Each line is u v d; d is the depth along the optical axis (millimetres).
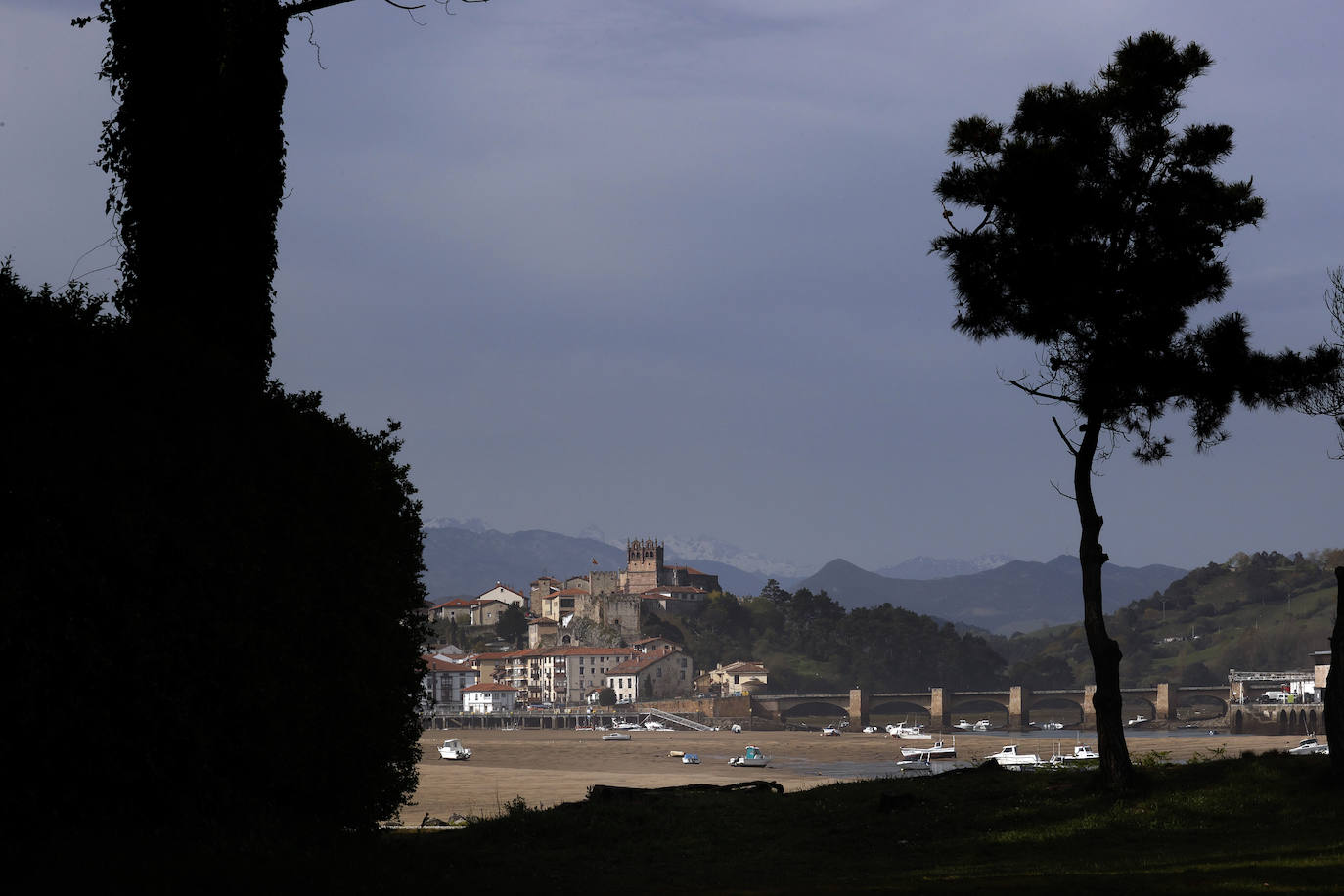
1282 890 37656
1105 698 63812
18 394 40406
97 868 37000
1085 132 65688
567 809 70000
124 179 56250
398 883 41406
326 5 59188
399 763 57906
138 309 48562
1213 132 65562
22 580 38812
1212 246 65750
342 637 51688
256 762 46438
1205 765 67438
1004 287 66438
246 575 45594
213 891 36625
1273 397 65250
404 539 58000
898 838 57594
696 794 74750
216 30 56594
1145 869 45531
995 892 39125
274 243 59375
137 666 41406
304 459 51531
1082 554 65625
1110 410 67250
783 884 45281
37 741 39344
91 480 41406
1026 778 69562
